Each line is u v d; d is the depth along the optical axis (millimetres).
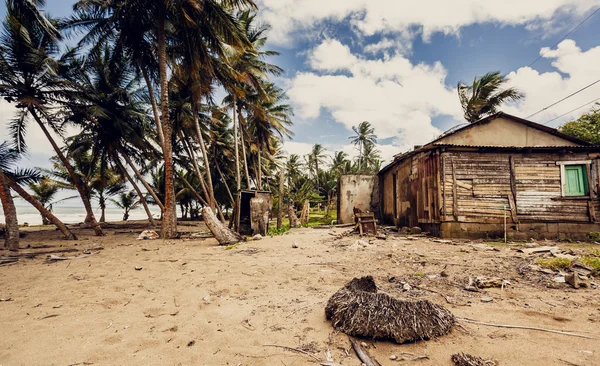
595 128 13070
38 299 4180
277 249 8125
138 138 15922
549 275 4676
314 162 47906
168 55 14258
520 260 5848
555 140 11312
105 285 4852
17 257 7641
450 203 9516
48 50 11992
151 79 15445
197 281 4969
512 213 9367
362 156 50438
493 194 9516
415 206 11516
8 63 10758
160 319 3398
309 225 17391
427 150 10242
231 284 4727
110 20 12086
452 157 9695
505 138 11414
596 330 2783
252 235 11836
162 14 11805
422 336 2623
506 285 4281
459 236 9391
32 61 10719
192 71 13461
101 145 16484
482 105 18281
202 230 17719
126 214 31875
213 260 6816
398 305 2818
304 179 40281
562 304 3512
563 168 9430
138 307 3814
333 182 39125
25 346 2793
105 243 10734
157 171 27516
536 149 9383
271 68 20719
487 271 5105
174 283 4902
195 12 11844
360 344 2656
